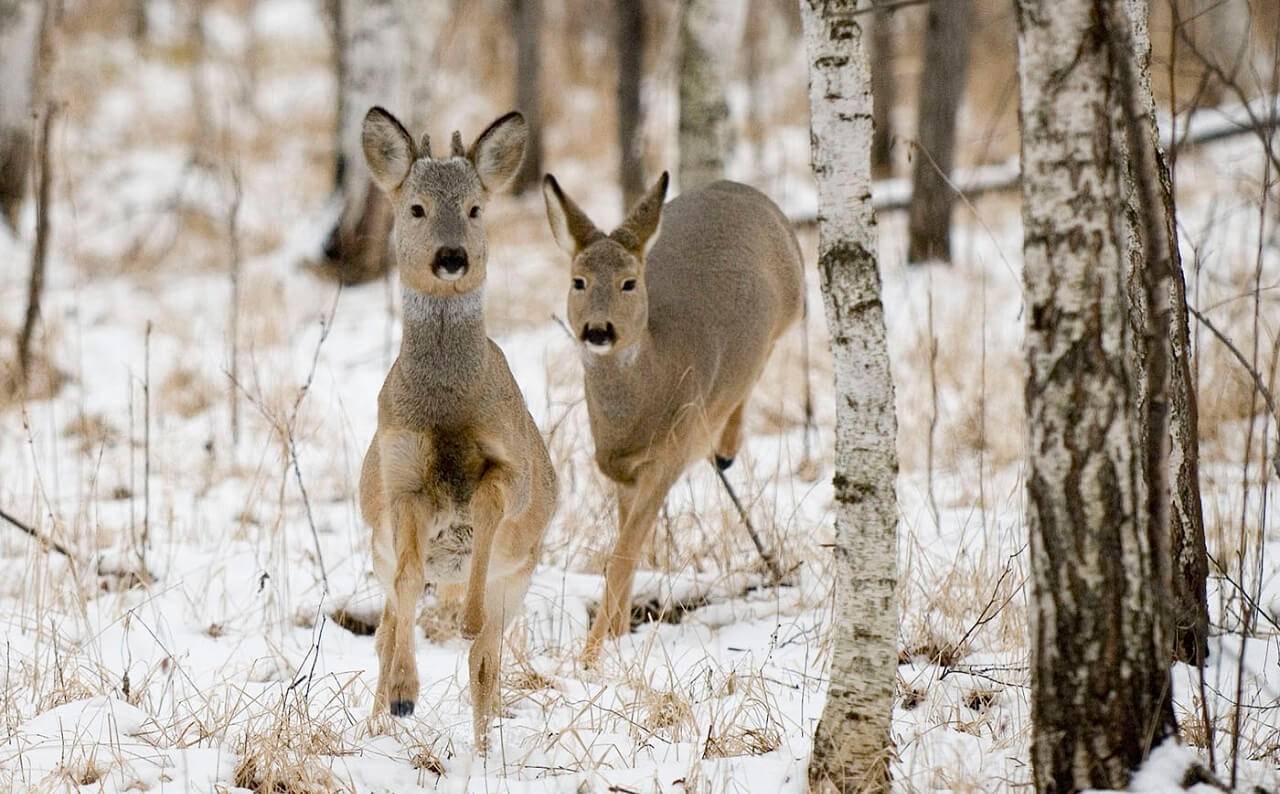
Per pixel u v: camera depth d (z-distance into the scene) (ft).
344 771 26.37
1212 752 23.50
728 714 28.94
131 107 122.21
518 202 99.81
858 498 23.86
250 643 35.19
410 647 27.30
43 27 61.41
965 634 33.06
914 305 66.33
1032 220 21.94
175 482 48.98
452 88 127.34
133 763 26.14
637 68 95.35
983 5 123.54
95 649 33.65
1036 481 22.44
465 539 30.58
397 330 69.21
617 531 40.91
